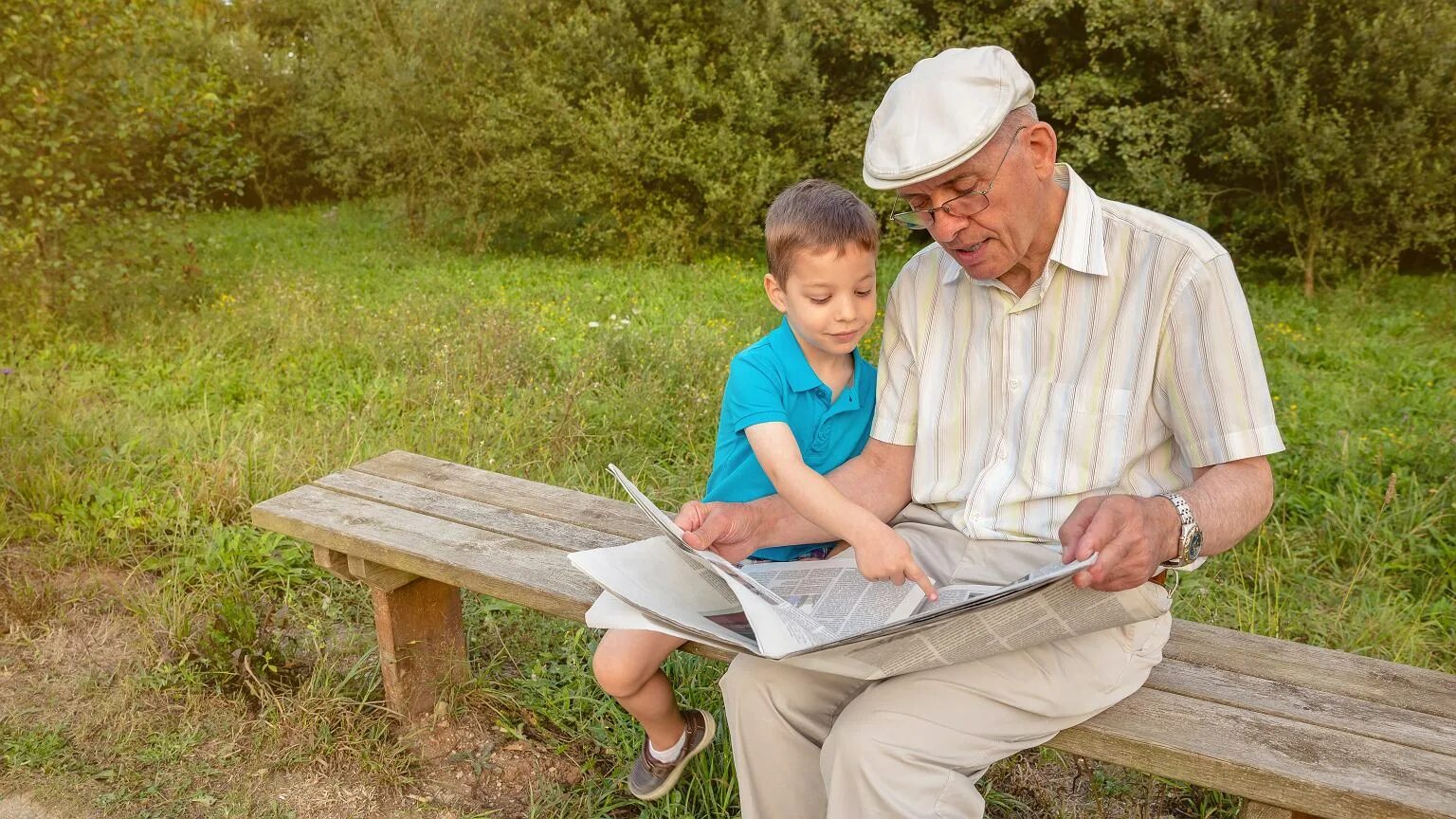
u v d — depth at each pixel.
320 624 3.02
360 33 12.55
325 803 2.42
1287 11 9.09
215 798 2.42
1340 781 1.48
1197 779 1.57
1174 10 9.50
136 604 3.17
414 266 10.43
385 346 6.02
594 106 11.00
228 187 7.95
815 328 1.88
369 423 4.68
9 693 2.79
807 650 1.42
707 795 2.35
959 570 1.81
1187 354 1.61
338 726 2.61
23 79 6.23
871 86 12.33
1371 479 4.12
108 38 6.45
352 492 2.71
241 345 6.19
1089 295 1.70
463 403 4.84
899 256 11.20
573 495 2.68
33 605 3.11
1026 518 1.76
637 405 4.86
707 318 7.63
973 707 1.62
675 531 1.72
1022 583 1.32
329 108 14.85
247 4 19.17
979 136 1.53
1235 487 1.55
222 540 3.38
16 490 3.78
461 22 11.72
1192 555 1.48
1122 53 11.04
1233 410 1.58
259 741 2.58
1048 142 1.64
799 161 12.09
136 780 2.46
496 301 7.71
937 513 1.93
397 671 2.59
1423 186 8.59
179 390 5.21
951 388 1.89
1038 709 1.63
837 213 1.82
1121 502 1.44
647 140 11.08
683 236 11.35
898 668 1.56
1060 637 1.50
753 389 1.93
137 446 4.26
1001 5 11.41
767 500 1.98
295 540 3.47
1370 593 3.27
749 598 1.55
